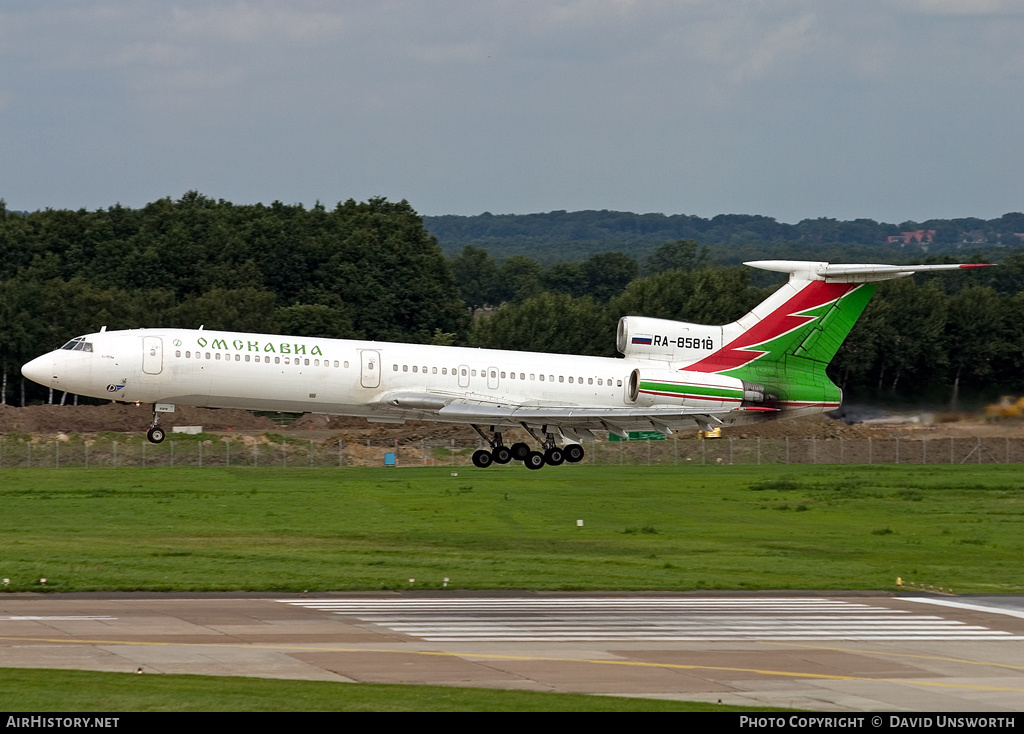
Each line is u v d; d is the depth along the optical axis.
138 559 125.81
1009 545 160.12
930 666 82.75
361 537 153.50
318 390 184.12
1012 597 116.62
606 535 162.25
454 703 67.62
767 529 171.75
